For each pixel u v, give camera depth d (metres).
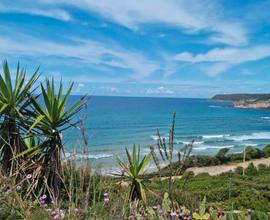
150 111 180.88
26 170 5.82
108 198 3.65
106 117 126.06
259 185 33.53
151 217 3.42
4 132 6.08
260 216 3.55
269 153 70.62
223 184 34.56
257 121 162.88
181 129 116.56
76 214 3.19
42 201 3.95
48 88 6.43
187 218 3.27
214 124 141.12
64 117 6.37
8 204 3.41
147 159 6.40
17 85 6.36
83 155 3.67
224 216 3.25
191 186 33.34
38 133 6.36
